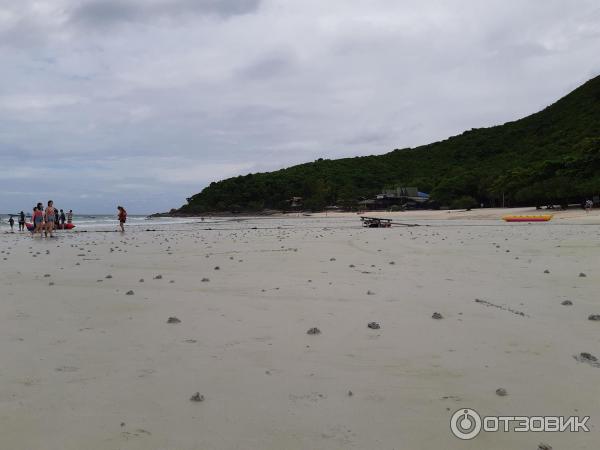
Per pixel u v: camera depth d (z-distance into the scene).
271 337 5.27
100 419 3.28
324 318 6.09
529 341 4.98
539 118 188.75
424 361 4.42
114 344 5.04
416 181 165.50
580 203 79.62
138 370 4.23
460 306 6.66
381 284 8.59
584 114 158.38
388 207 148.50
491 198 119.38
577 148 108.31
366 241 20.62
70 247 19.31
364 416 3.32
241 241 21.88
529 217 48.94
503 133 195.75
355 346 4.90
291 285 8.62
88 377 4.07
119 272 10.76
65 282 9.31
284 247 17.66
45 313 6.53
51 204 28.08
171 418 3.29
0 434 3.08
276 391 3.75
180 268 11.38
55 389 3.81
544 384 3.84
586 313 6.16
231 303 7.09
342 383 3.91
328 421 3.25
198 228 44.53
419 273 9.98
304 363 4.40
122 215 34.50
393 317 6.09
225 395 3.68
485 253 14.07
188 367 4.30
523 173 98.38
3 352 4.77
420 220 62.72
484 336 5.20
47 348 4.90
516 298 7.16
